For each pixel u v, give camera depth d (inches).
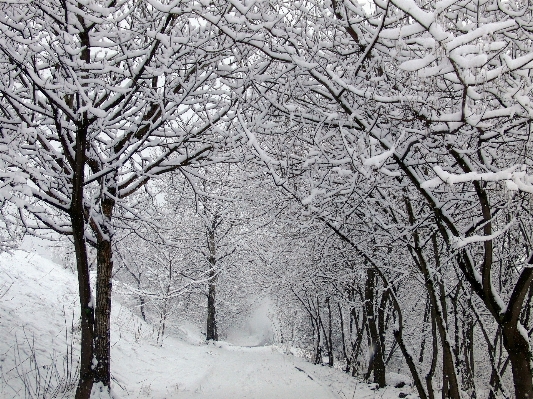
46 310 469.1
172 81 259.1
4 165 189.5
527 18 161.3
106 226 292.7
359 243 333.1
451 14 180.5
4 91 194.5
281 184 187.2
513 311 159.9
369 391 491.5
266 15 187.0
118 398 319.0
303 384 522.3
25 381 299.4
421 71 136.9
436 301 222.2
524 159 151.7
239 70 241.1
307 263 611.8
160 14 211.2
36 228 270.5
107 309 322.7
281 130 250.4
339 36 217.5
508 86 164.2
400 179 243.8
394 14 185.6
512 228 253.8
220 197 329.7
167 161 300.8
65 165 269.3
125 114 258.1
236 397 433.4
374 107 202.5
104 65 197.6
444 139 178.2
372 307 548.4
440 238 324.8
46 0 212.5
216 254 999.6
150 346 652.7
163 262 830.5
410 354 234.5
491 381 307.1
